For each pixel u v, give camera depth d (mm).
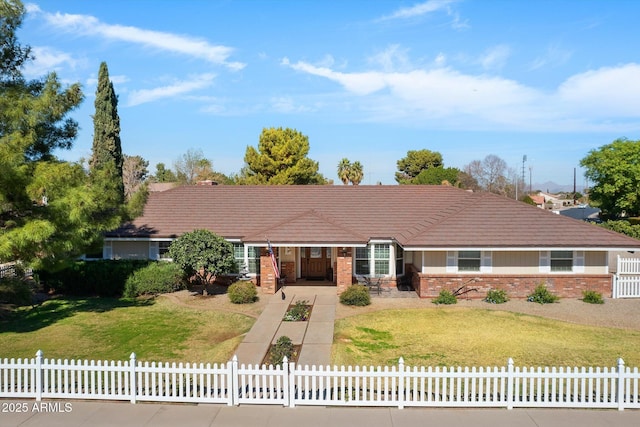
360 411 10281
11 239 14898
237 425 9672
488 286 22469
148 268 23562
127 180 78188
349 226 26500
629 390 10320
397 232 25812
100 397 10836
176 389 11484
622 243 21828
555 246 21750
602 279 22422
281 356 14109
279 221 26969
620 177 52562
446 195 30344
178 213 28188
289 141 56719
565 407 10406
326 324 17953
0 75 18688
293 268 26109
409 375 10430
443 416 10047
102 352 15281
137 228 26406
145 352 15273
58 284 23844
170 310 20578
